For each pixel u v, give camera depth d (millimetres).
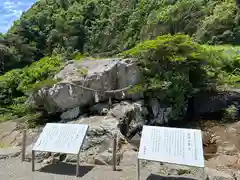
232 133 8742
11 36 24531
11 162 5793
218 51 13125
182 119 10102
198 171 5207
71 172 5262
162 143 4672
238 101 10461
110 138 6801
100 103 9188
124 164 5648
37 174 5184
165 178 4934
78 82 8961
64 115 9172
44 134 5355
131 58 9898
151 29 21172
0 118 10688
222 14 18266
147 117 9523
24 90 10195
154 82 9336
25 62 23609
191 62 10188
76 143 5078
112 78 9273
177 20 20188
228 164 6629
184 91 9789
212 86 11008
